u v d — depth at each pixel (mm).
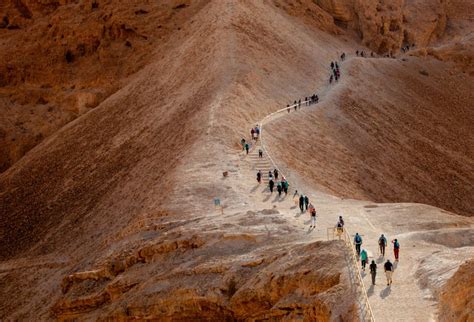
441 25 140500
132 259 45094
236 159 62500
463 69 122062
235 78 83688
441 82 115688
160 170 67188
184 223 47875
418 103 103812
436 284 32281
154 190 61219
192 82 89625
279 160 63906
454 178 86250
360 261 36938
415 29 134875
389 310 31141
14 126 110625
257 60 93000
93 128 93938
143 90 97625
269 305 35719
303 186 58781
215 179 57000
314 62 104125
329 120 83125
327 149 75000
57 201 79812
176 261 42438
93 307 44094
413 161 85188
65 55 116812
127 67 111312
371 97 96688
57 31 118938
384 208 50312
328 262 35250
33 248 71688
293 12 120438
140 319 39625
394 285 33688
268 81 88750
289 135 73312
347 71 103250
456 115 107188
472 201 82812
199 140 66688
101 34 116125
